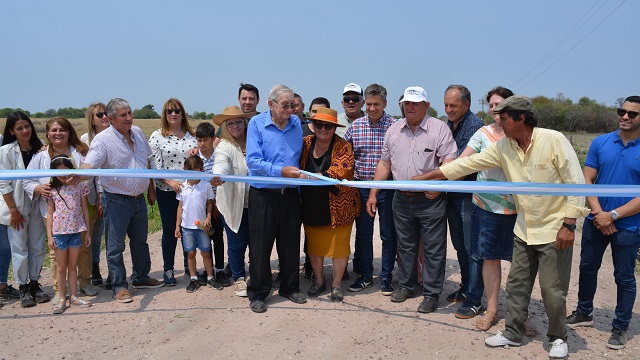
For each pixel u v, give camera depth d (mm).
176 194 6012
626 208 4289
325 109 5133
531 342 4492
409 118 5027
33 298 5527
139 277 5969
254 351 4348
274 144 5145
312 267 5926
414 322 4891
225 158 5566
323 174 5160
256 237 5180
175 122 6211
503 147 4262
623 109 4383
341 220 5301
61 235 5219
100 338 4656
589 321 4848
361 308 5277
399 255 5441
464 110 5164
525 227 4172
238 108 5699
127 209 5520
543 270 4113
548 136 3996
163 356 4305
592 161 4727
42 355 4355
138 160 5664
